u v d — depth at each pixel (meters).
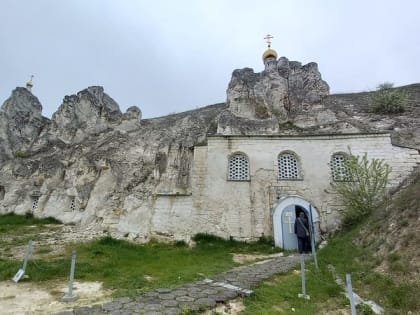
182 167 18.03
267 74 23.22
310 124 19.77
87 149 24.97
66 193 22.70
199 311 5.15
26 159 27.38
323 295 6.04
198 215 14.47
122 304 5.45
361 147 14.59
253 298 5.91
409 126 17.64
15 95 32.75
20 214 23.17
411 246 6.57
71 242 12.91
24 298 6.11
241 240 13.69
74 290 6.66
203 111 26.62
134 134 24.91
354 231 10.85
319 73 23.55
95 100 30.38
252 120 20.03
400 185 12.95
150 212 15.12
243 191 14.64
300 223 12.73
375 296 5.62
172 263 9.94
